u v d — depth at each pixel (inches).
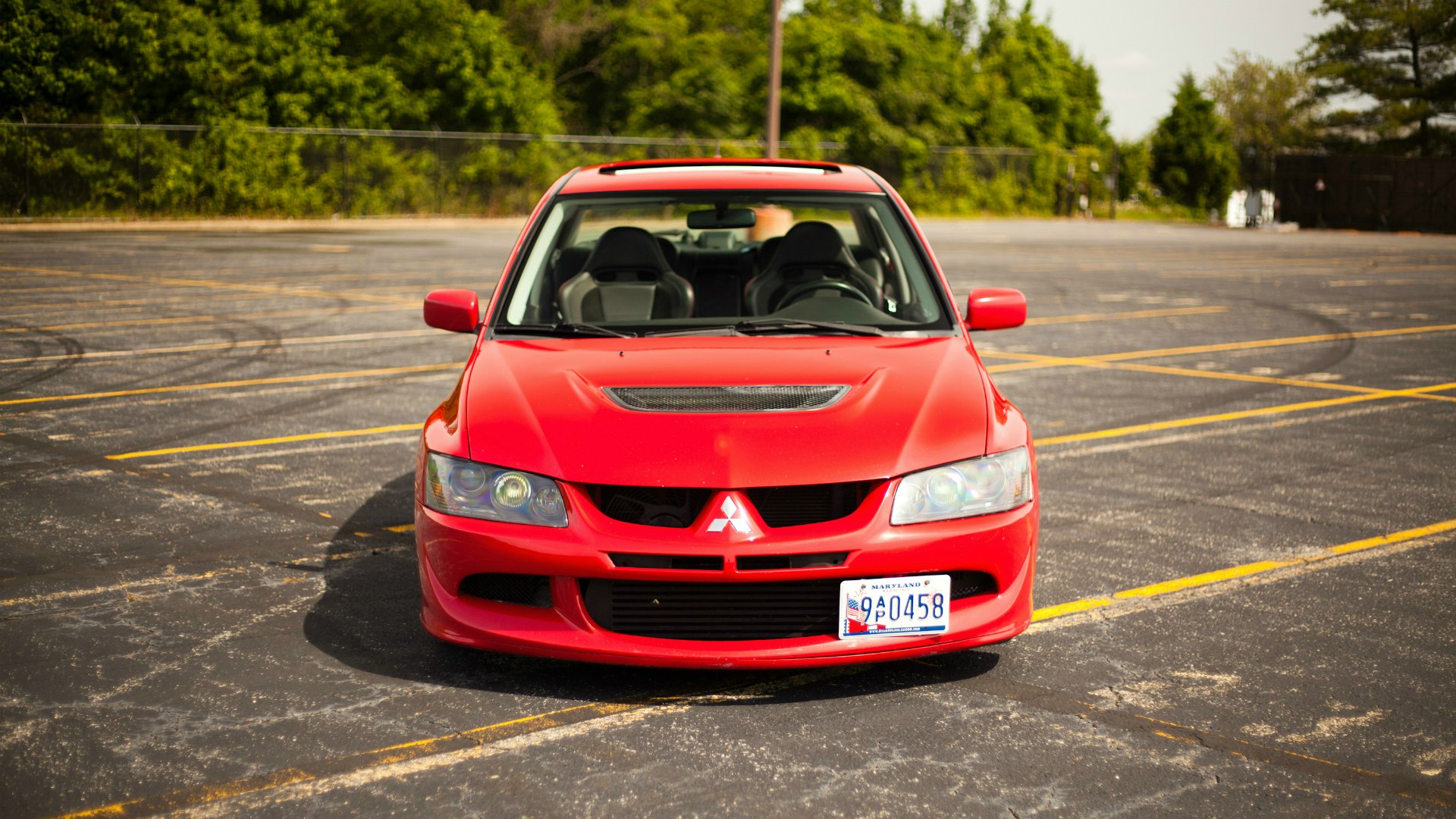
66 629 163.8
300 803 116.2
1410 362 423.5
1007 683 146.5
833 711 137.9
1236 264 928.3
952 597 140.3
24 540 205.6
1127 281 754.2
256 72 1312.7
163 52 1242.6
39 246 899.4
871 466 135.9
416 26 1507.1
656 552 131.7
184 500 232.7
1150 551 203.9
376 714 136.9
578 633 135.6
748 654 133.3
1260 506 233.3
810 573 132.3
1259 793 118.7
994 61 2314.2
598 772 122.7
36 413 315.9
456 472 141.4
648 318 185.3
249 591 180.2
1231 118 3004.4
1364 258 1022.4
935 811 114.8
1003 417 148.9
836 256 194.4
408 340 454.0
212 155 1245.1
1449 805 116.6
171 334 463.2
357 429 299.1
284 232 1142.3
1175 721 135.6
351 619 168.4
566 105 1813.5
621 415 141.9
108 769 123.3
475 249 924.6
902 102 1822.1
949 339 168.7
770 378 151.1
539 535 135.1
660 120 1765.5
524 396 148.7
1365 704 140.6
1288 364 418.3
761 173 199.0
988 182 1865.2
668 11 1918.1
